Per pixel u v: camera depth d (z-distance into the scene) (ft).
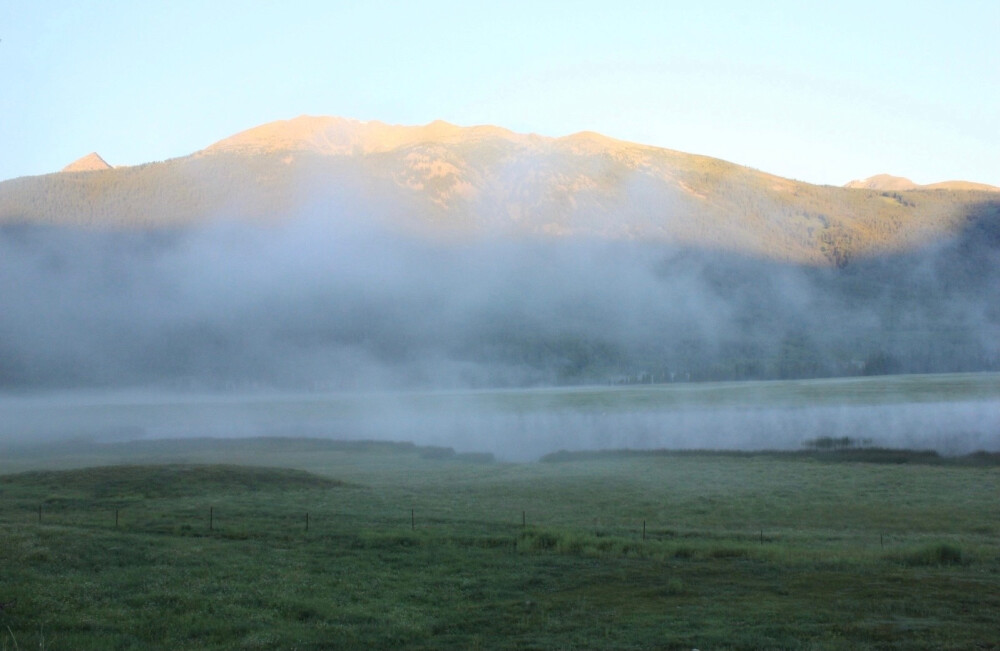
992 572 87.45
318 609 77.82
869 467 197.47
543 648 66.69
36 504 137.69
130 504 139.23
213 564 93.81
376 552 100.42
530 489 166.71
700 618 73.10
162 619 74.64
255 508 133.80
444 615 76.69
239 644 68.39
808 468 197.88
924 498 147.33
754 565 92.12
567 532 107.86
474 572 91.35
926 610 73.87
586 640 68.13
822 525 123.44
